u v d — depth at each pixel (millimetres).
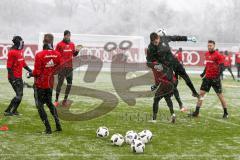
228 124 22969
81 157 15281
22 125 20891
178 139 18750
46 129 19141
